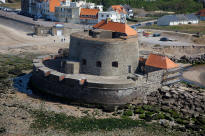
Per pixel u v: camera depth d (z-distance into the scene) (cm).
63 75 8025
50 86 8262
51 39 15038
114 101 7581
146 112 7169
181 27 19462
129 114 7056
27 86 8969
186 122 6700
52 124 6412
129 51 8544
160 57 8825
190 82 10056
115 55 8300
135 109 7331
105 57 8256
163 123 6656
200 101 7762
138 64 9050
